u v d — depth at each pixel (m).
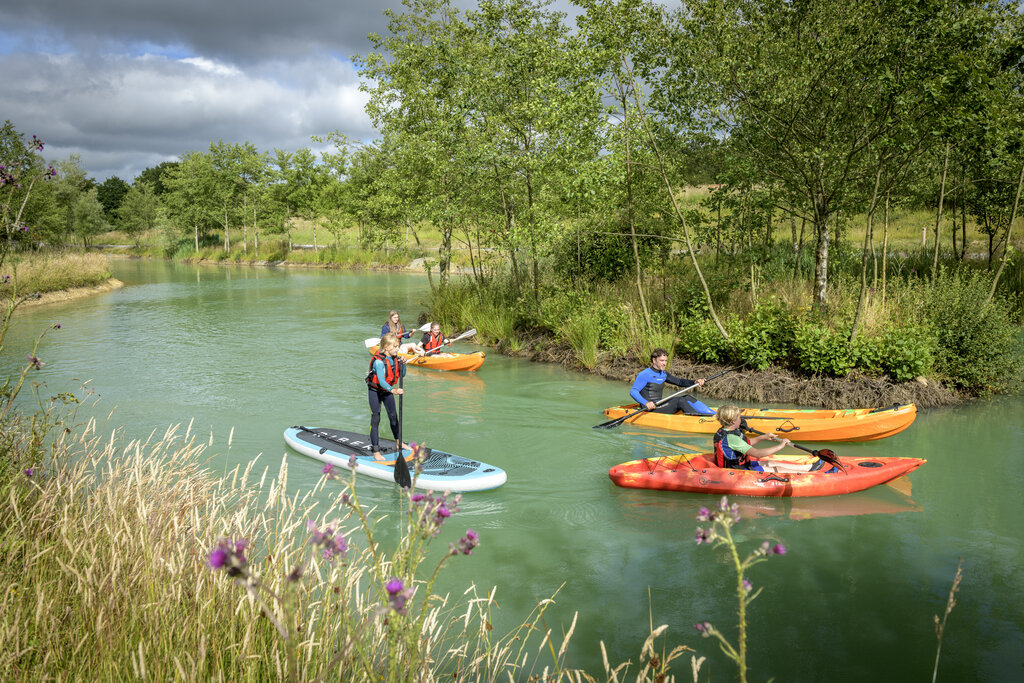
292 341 16.19
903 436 8.55
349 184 44.25
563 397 10.72
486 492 6.98
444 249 19.31
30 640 3.13
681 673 3.99
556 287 15.48
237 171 57.78
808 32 10.22
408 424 9.27
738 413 7.07
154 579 3.32
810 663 4.08
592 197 12.62
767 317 11.15
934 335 10.34
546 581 5.14
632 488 7.09
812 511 6.43
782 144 10.62
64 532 3.69
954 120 9.11
